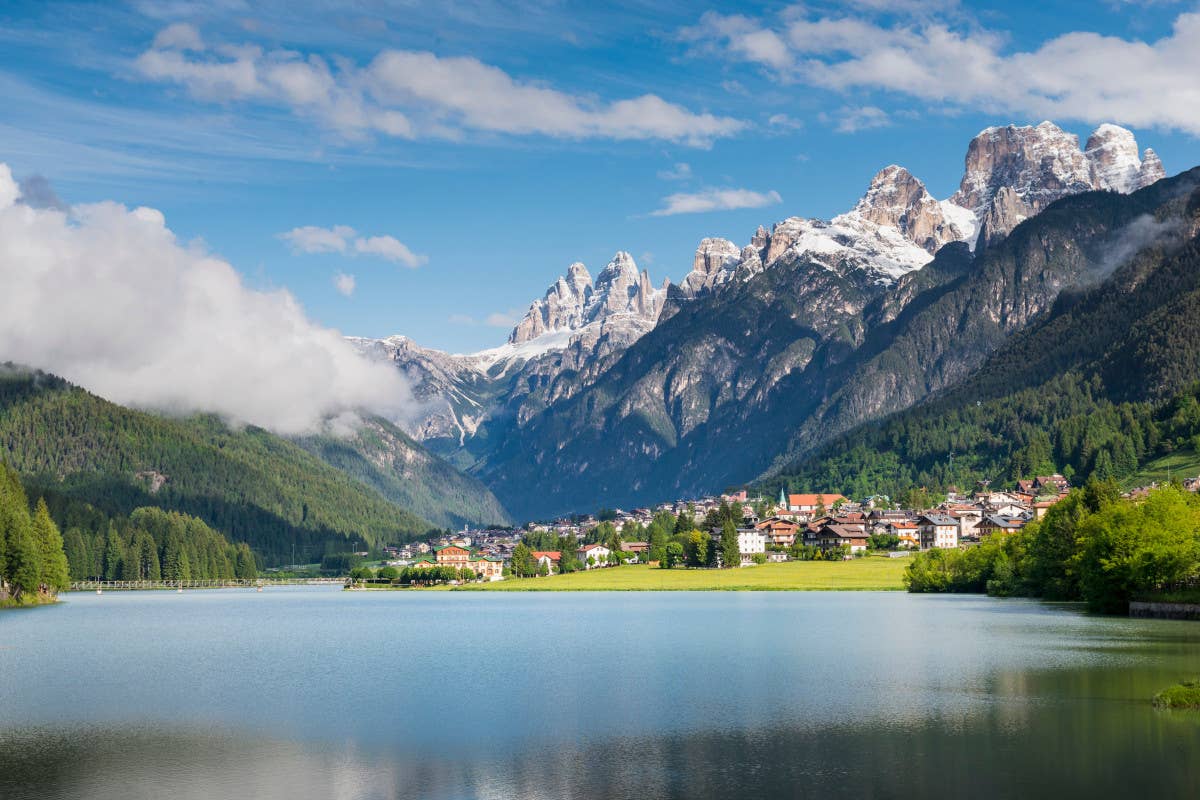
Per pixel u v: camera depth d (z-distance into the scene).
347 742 97.50
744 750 91.56
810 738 95.38
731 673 136.75
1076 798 74.75
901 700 112.75
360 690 127.62
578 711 111.19
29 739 99.94
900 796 76.50
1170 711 102.44
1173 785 77.12
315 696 123.06
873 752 89.25
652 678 133.88
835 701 113.50
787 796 77.50
